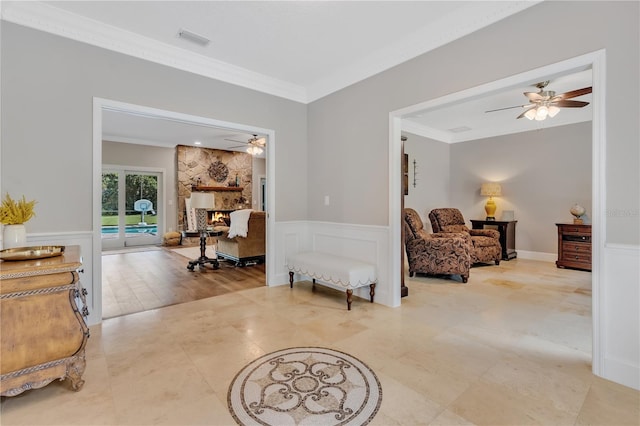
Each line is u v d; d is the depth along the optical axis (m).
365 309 3.10
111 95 2.79
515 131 5.94
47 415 1.55
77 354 1.75
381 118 3.25
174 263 5.48
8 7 2.33
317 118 4.06
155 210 8.04
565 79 3.64
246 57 3.27
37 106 2.47
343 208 3.72
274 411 1.59
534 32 2.17
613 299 1.84
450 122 5.75
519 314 2.95
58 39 2.55
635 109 1.76
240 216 5.11
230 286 3.96
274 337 2.45
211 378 1.88
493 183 6.08
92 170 2.70
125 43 2.83
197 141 7.66
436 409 1.60
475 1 2.37
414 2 2.38
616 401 1.65
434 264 4.27
